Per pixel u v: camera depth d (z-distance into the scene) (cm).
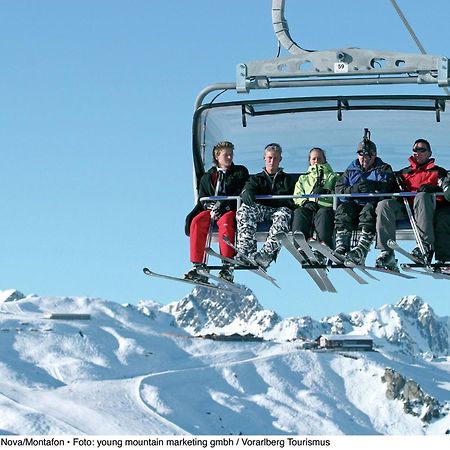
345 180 1560
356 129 1639
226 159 1608
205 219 1591
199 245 1581
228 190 1605
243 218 1559
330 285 1608
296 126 1641
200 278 1593
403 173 1564
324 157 1617
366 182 1527
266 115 1619
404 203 1540
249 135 1647
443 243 1503
